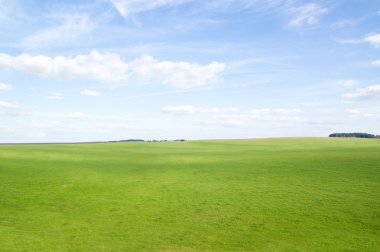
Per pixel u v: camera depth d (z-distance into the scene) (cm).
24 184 3519
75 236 1986
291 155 6150
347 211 2383
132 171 4484
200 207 2630
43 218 2406
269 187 3231
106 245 1825
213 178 3831
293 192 2983
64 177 3934
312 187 3138
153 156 6675
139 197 3005
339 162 4656
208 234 2022
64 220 2353
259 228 2117
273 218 2308
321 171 3959
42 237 1956
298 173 3903
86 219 2378
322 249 1745
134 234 2030
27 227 2180
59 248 1762
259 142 12288
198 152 7775
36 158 5722
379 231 2000
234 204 2683
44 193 3175
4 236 1953
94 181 3744
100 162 5444
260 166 4656
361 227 2077
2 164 4772
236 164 5006
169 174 4212
